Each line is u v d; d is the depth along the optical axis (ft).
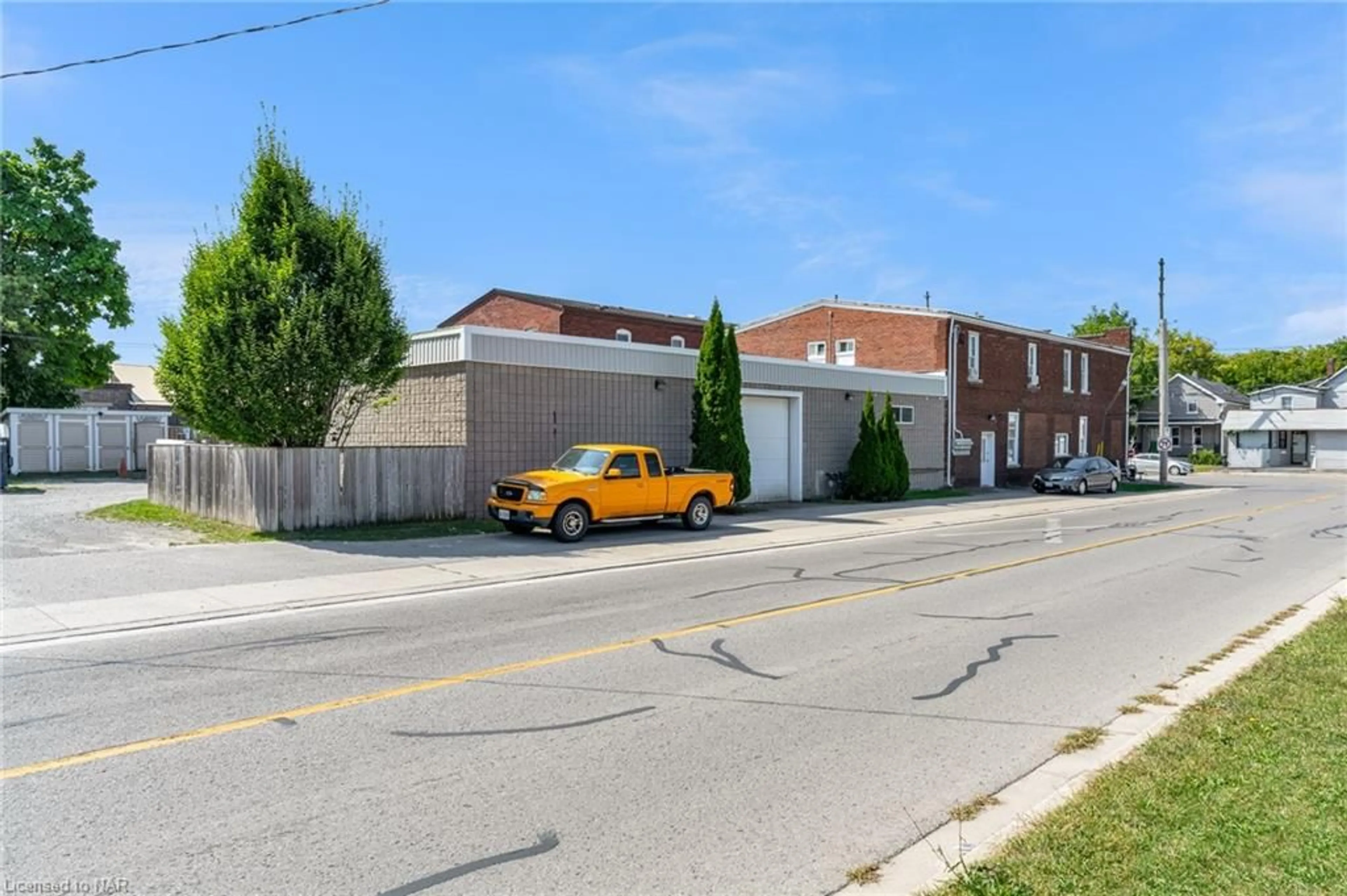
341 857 12.96
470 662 24.36
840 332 119.75
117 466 109.50
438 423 60.70
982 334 114.42
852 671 23.76
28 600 32.45
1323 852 12.44
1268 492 113.91
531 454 62.23
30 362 111.86
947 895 11.60
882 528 63.52
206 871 12.50
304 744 17.71
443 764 16.74
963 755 17.44
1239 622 30.76
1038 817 13.97
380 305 53.16
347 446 60.49
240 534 49.96
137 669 23.52
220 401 50.55
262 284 50.14
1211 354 267.80
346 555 44.24
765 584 38.32
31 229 109.70
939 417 106.11
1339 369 245.24
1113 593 36.96
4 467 80.89
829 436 90.02
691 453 73.97
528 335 61.98
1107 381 143.84
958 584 38.88
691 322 143.23
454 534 52.75
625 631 28.48
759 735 18.57
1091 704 20.86
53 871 12.46
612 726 19.08
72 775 15.99
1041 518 74.49
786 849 13.37
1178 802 14.30
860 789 15.70
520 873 12.55
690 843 13.56
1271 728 18.12
